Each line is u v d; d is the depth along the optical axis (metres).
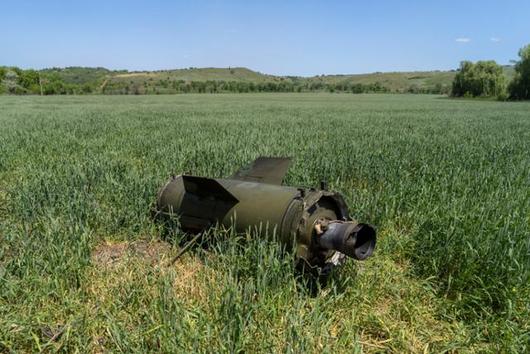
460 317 4.00
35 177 7.78
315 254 4.14
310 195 4.18
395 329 3.68
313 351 3.19
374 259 4.93
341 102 62.62
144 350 3.11
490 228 4.82
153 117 25.83
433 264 4.61
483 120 26.12
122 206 6.17
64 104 49.25
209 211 4.76
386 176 7.87
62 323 3.59
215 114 29.92
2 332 3.30
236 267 4.15
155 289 3.97
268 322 3.49
